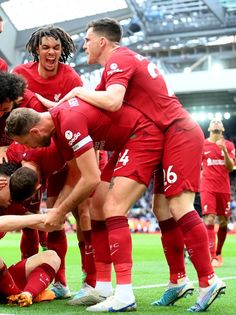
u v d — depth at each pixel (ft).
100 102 13.80
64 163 15.47
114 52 14.74
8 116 15.01
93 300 15.20
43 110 17.08
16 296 14.87
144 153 14.11
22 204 15.52
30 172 13.80
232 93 97.45
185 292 15.25
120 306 13.82
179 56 121.29
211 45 118.42
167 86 14.87
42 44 17.89
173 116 14.38
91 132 14.02
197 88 92.99
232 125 117.29
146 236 85.46
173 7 100.37
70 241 65.16
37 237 18.80
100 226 15.14
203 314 13.66
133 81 14.46
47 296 16.14
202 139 14.60
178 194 14.10
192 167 14.19
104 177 15.12
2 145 17.12
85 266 16.26
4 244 57.93
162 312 13.93
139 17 104.22
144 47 118.01
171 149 14.17
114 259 13.92
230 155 33.35
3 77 14.57
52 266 15.35
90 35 15.24
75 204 13.99
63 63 19.04
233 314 13.73
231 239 72.28
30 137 13.84
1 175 14.15
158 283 21.93
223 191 31.65
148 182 14.29
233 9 100.63
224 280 22.62
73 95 14.26
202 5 99.25
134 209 109.29
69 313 13.64
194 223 13.94
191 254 13.99
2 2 95.30
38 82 18.56
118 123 14.10
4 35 100.78
